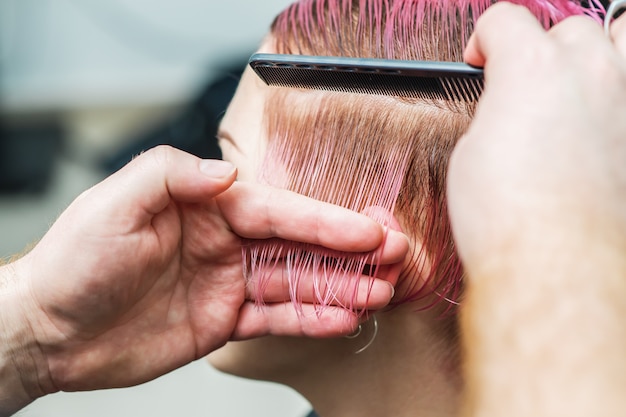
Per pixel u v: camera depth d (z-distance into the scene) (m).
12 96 1.90
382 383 0.68
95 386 0.70
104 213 0.61
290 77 0.58
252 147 0.67
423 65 0.51
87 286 0.63
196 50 1.90
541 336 0.37
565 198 0.38
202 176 0.58
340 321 0.62
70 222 0.63
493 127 0.41
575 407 0.35
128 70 1.92
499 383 0.37
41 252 0.65
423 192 0.60
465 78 0.51
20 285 0.65
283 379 0.73
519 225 0.39
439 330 0.63
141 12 1.91
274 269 0.63
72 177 1.80
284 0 1.89
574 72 0.41
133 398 1.50
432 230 0.60
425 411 0.66
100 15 1.92
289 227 0.59
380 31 0.62
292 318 0.64
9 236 1.71
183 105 1.62
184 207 0.62
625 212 0.39
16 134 1.82
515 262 0.38
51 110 1.87
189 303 0.67
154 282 0.65
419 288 0.62
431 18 0.61
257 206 0.60
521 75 0.42
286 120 0.64
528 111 0.41
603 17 0.60
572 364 0.36
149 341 0.67
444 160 0.58
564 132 0.40
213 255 0.64
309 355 0.69
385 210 0.60
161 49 1.91
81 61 1.94
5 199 1.78
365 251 0.58
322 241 0.58
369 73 0.54
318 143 0.63
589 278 0.37
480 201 0.40
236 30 1.89
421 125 0.59
